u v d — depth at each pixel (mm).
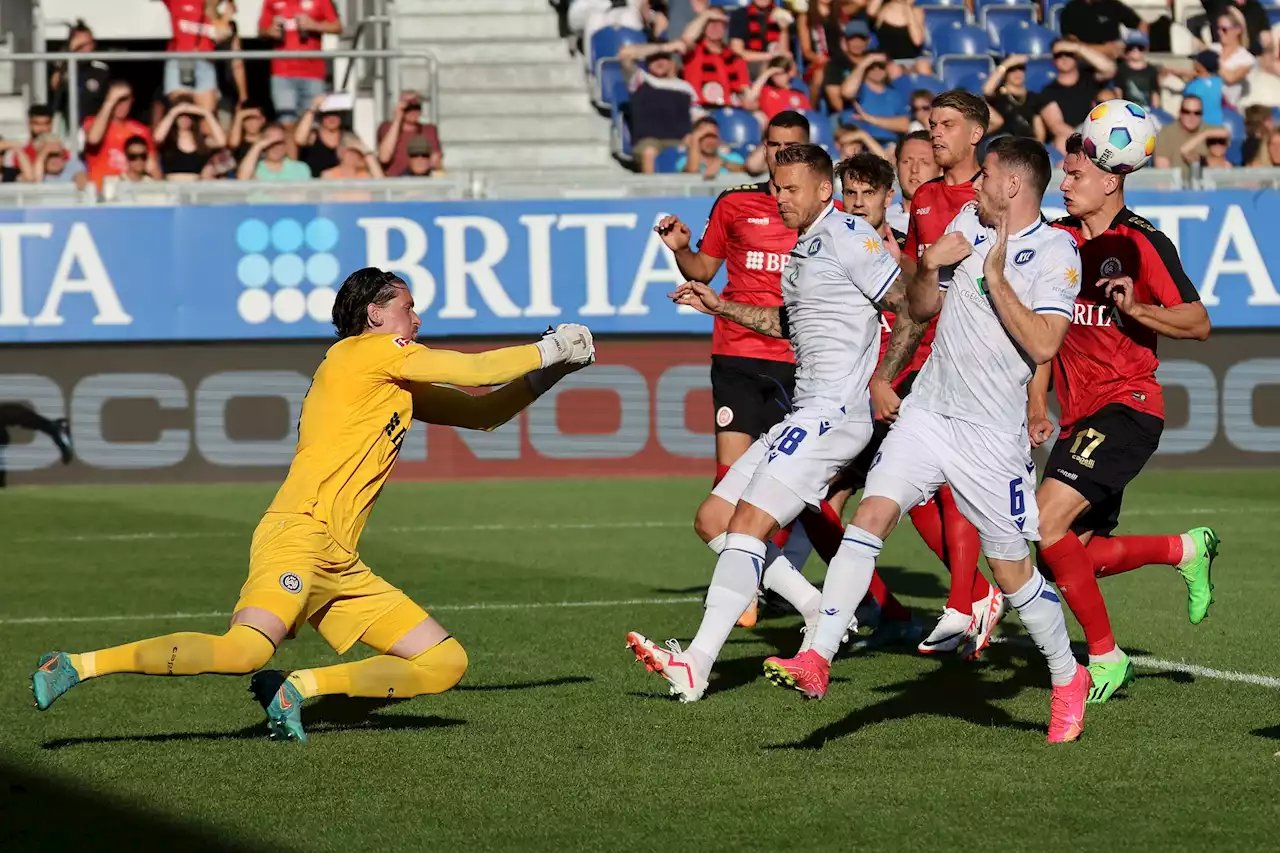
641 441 39031
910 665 17891
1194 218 38562
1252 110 44531
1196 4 53062
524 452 39125
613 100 48969
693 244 38219
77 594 23656
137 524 31516
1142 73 47594
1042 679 16984
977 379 13836
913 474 13938
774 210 20953
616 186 39031
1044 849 10953
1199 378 39188
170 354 37969
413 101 42031
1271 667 17484
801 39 49156
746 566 15281
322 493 13914
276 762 13656
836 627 13656
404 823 11766
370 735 14656
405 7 52375
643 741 14289
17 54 40562
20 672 17906
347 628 14133
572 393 38875
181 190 38375
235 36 46156
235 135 42656
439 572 25531
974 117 18562
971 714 15273
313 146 42188
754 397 21156
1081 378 16719
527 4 53062
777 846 11102
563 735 14555
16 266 37406
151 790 12758
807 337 15617
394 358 14039
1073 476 15992
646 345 38719
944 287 17922
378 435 14125
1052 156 44500
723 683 16969
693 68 47250
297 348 38125
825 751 13797
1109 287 15281
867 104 46938
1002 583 14086
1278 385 39406
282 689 13680
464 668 14266
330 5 46312
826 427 15367
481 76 50844
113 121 42500
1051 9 53438
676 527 30797
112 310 37625
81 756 13930
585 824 11688
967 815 11773
